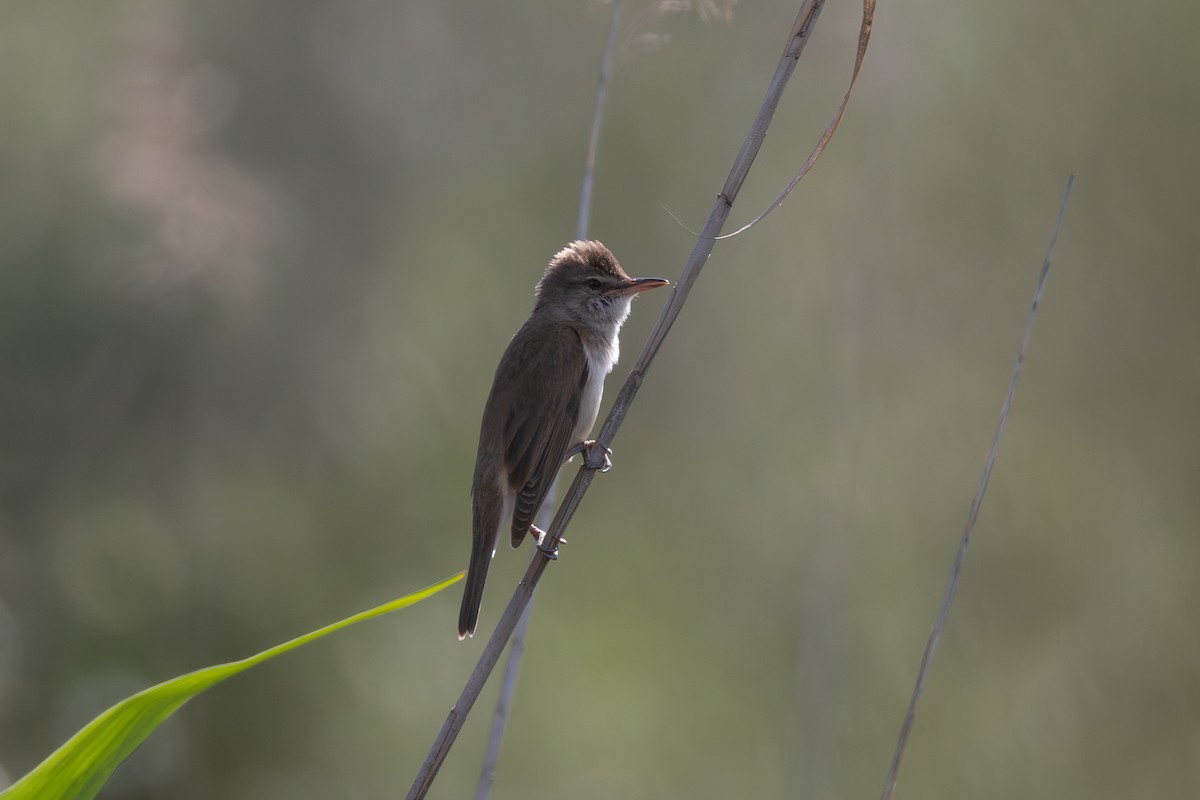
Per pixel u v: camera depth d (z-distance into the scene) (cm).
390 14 1670
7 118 1434
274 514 1491
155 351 1398
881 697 1293
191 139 1364
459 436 1647
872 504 1256
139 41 1398
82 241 1408
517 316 1722
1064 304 1314
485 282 1728
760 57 1514
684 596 1603
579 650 1602
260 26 1537
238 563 1440
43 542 1373
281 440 1501
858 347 1200
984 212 1293
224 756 1367
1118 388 1306
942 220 1285
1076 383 1314
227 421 1465
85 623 1362
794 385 1532
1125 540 1310
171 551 1404
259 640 1408
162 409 1417
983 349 1292
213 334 1421
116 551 1398
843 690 1264
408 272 1669
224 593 1414
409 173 1688
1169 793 1257
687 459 1644
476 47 1747
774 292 1566
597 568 1670
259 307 1416
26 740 1293
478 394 1686
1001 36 1273
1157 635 1280
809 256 1509
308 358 1491
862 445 1230
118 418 1401
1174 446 1288
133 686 1331
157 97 1362
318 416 1511
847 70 1301
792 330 1539
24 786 461
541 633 1603
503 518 765
